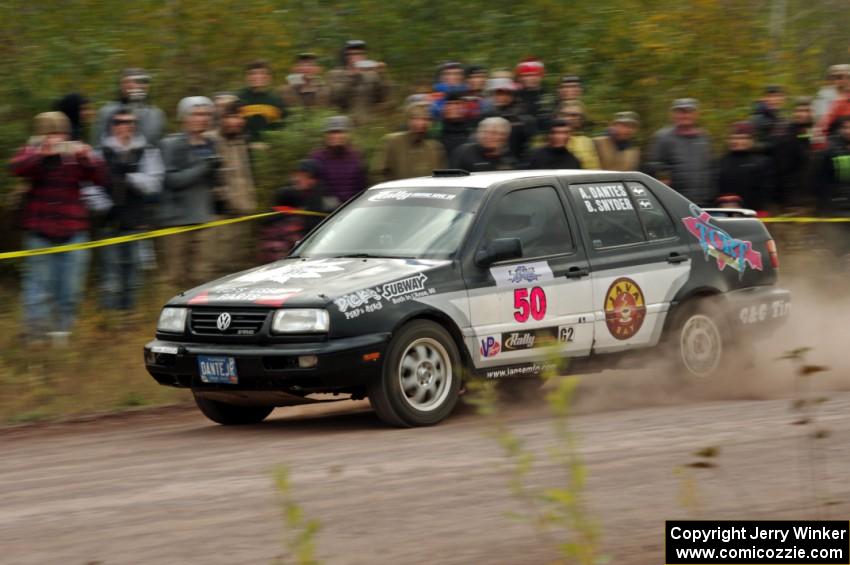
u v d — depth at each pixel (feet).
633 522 60.08
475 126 132.46
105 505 67.77
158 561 56.13
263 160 138.92
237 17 173.99
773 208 151.12
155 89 165.58
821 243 150.41
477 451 78.38
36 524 64.03
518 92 144.36
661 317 104.73
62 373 114.01
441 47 196.24
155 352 94.02
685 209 109.70
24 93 153.07
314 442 85.66
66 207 118.01
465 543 57.16
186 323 92.89
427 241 96.32
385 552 56.18
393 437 85.87
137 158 124.98
